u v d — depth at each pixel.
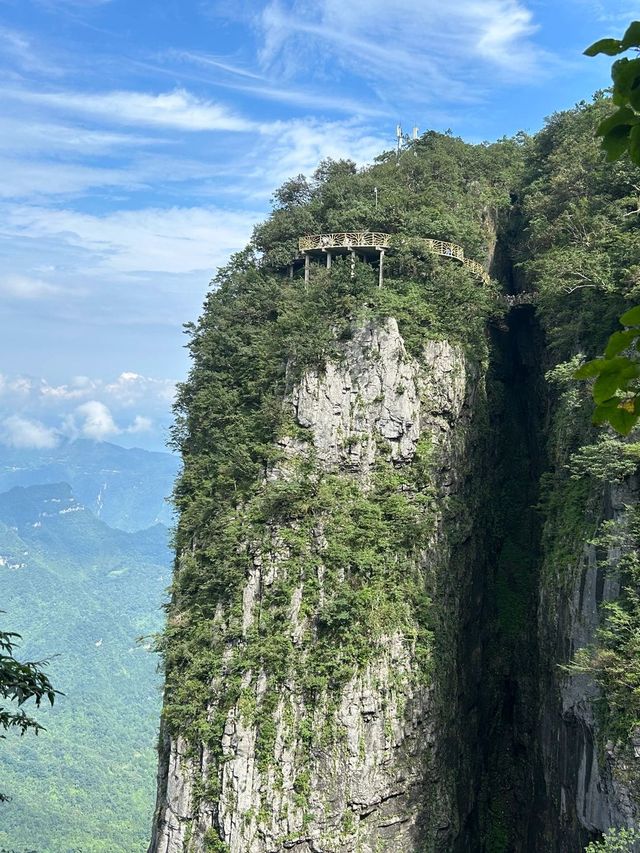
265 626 55.25
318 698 53.53
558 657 49.50
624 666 38.50
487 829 60.16
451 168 77.62
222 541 58.44
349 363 60.28
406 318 61.44
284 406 60.59
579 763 44.91
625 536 41.03
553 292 55.34
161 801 59.06
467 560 62.03
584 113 73.00
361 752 52.75
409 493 59.34
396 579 56.88
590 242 56.81
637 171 57.28
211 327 68.25
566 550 50.06
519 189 78.81
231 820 52.53
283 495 57.25
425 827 53.88
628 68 7.36
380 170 75.44
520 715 62.19
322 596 55.22
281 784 52.56
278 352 62.34
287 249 68.25
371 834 52.50
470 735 60.12
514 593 65.69
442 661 56.53
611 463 41.81
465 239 66.50
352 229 65.19
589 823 42.53
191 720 55.72
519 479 70.38
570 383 53.72
